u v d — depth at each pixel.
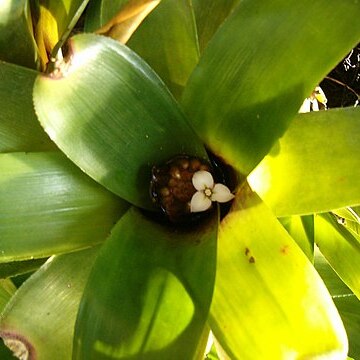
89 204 0.38
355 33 0.32
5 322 0.39
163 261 0.35
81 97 0.34
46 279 0.40
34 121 0.39
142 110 0.36
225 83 0.36
